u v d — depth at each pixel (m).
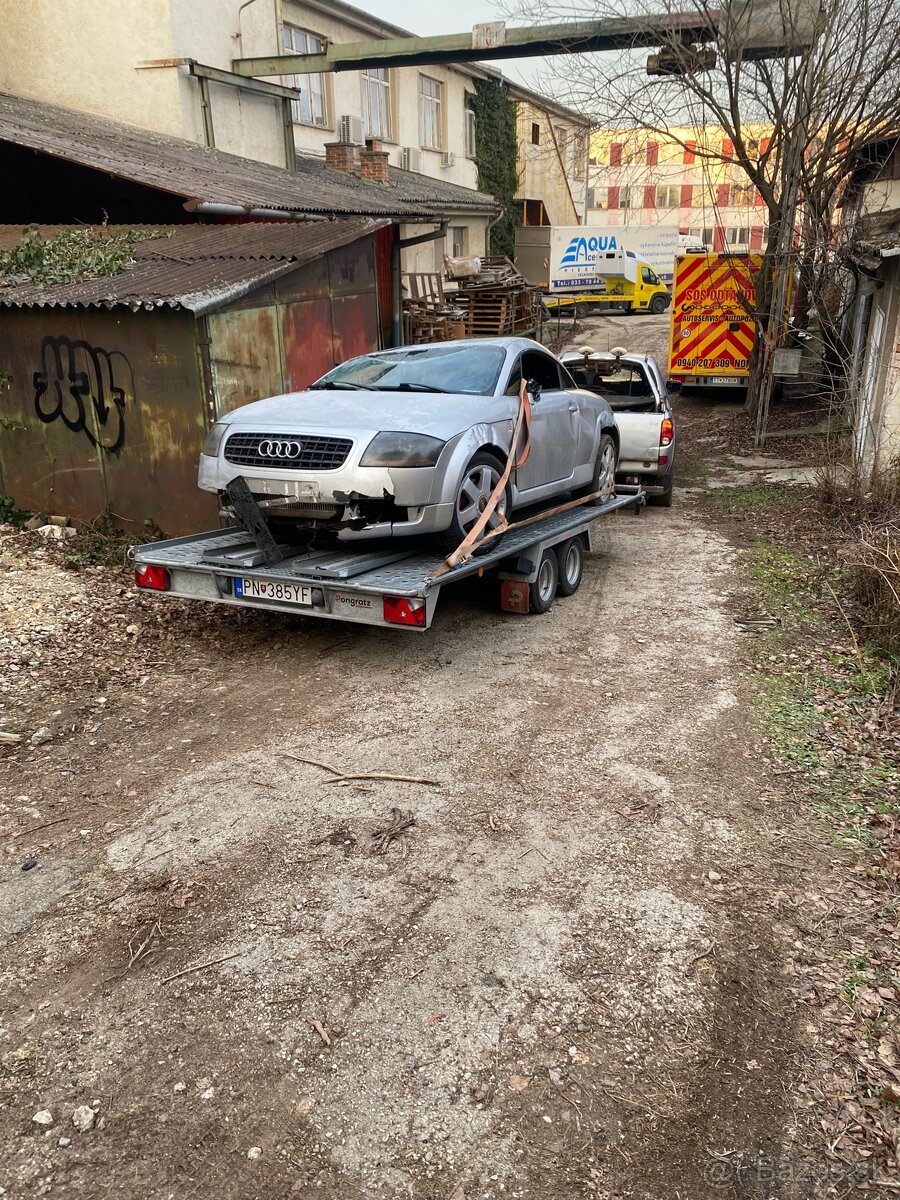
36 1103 2.64
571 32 15.21
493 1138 2.53
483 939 3.32
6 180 12.91
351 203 15.14
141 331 8.10
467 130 30.84
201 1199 2.35
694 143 15.96
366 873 3.71
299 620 6.93
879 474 9.72
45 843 3.92
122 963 3.20
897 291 10.20
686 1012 2.99
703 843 3.95
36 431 8.90
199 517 8.43
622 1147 2.51
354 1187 2.39
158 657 6.14
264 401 6.46
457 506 5.73
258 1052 2.82
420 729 5.05
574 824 4.09
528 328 25.14
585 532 7.88
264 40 18.55
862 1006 3.01
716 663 6.07
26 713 5.20
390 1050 2.82
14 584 7.24
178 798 4.30
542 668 6.00
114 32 16.17
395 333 16.33
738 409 18.28
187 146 16.05
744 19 13.93
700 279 17.58
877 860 3.82
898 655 5.89
